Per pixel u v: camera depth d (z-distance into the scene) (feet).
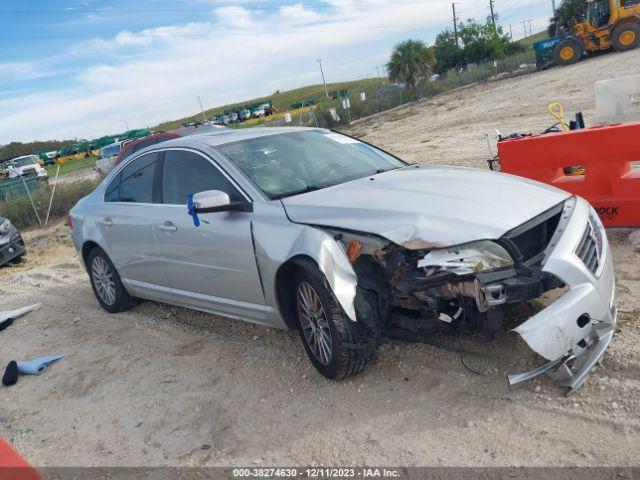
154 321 19.72
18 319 23.16
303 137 17.08
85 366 17.25
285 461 11.17
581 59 91.50
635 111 22.79
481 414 11.24
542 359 12.28
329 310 12.42
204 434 12.60
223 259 14.90
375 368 13.51
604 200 18.53
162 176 17.43
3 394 16.48
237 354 15.93
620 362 11.66
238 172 15.05
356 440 11.30
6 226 36.27
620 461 9.44
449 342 13.78
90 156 199.41
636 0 89.61
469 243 11.26
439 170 15.14
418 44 114.73
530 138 19.57
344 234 12.46
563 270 11.09
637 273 15.81
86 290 25.66
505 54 150.30
